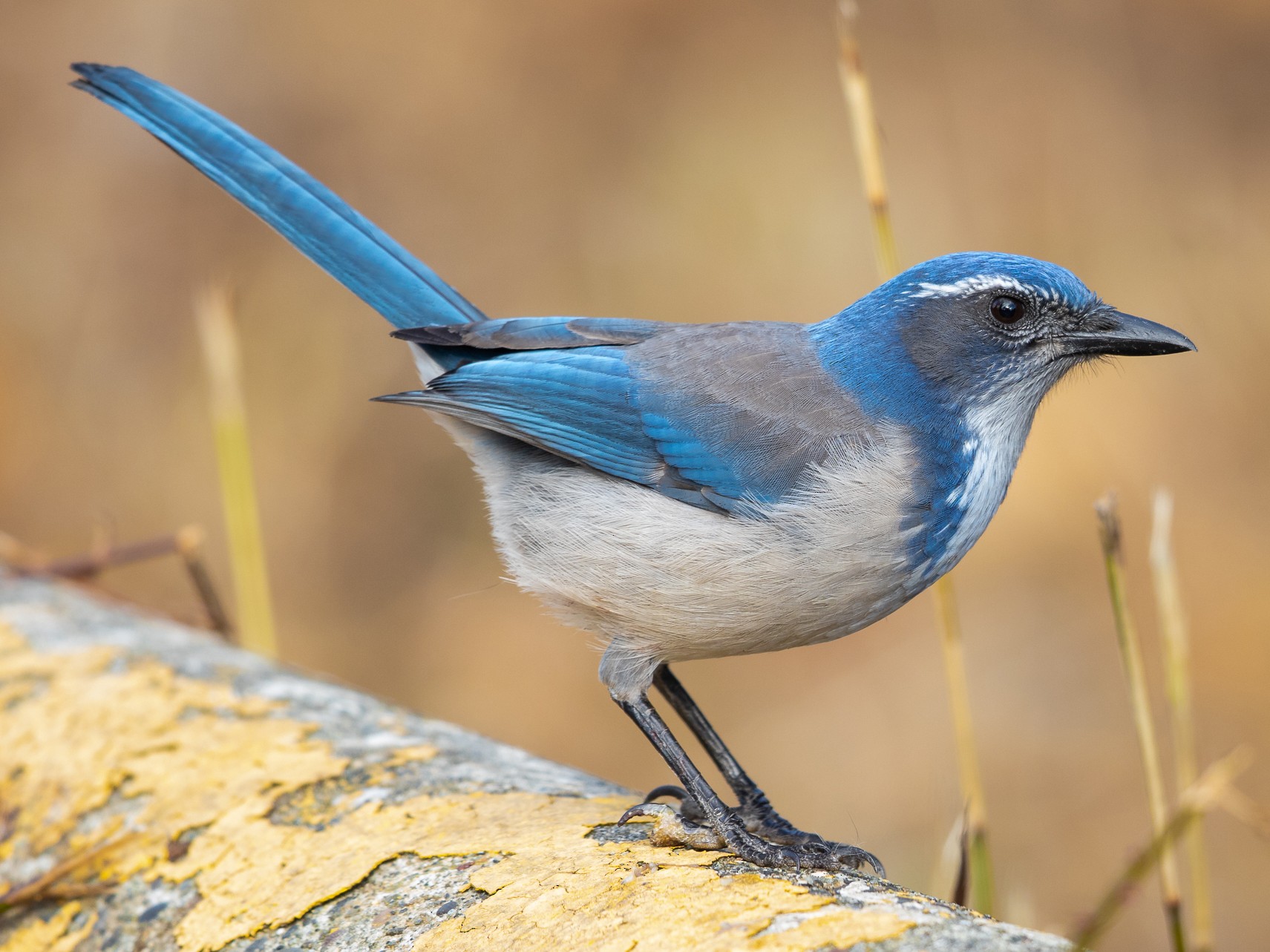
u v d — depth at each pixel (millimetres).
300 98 16953
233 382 9836
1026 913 7891
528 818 6242
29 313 15086
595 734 13336
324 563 14398
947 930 4941
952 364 7285
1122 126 17875
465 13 17594
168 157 15828
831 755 12836
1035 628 14000
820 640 7238
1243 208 16750
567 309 16312
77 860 6406
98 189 15719
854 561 6836
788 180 17141
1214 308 15969
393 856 6012
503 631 14078
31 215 15578
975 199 17109
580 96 17719
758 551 6828
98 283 15344
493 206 16875
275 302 15250
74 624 8570
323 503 14523
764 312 16266
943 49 18656
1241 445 15086
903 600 7109
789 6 18672
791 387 7246
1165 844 5562
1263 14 19594
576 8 17906
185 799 6699
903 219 16859
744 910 5207
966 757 7949
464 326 8109
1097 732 12891
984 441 7309
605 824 6152
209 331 9805
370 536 14594
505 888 5648
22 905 6395
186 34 16750
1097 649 13680
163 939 6008
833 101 17875
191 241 15547
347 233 8609
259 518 14219
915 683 13531
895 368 7270
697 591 6957
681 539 6945
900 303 7387
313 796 6598
